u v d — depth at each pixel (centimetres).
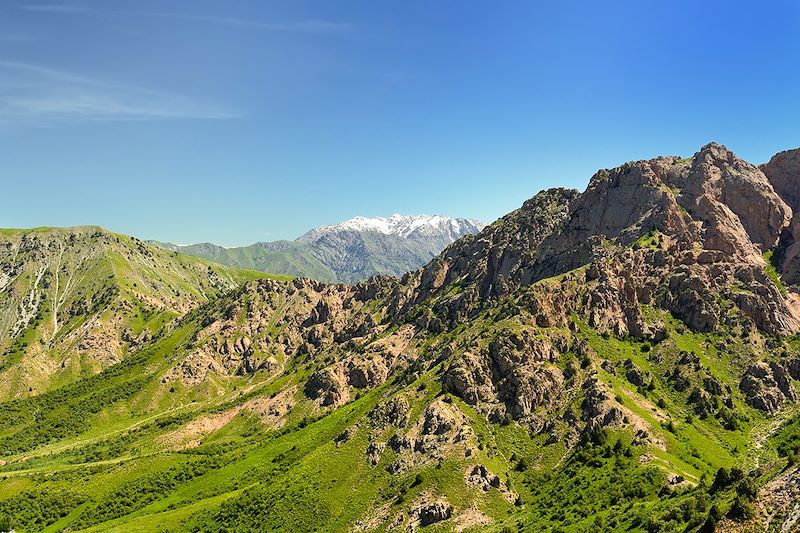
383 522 16300
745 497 10294
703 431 18512
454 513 15812
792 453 12581
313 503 18100
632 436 17100
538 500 15862
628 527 12006
